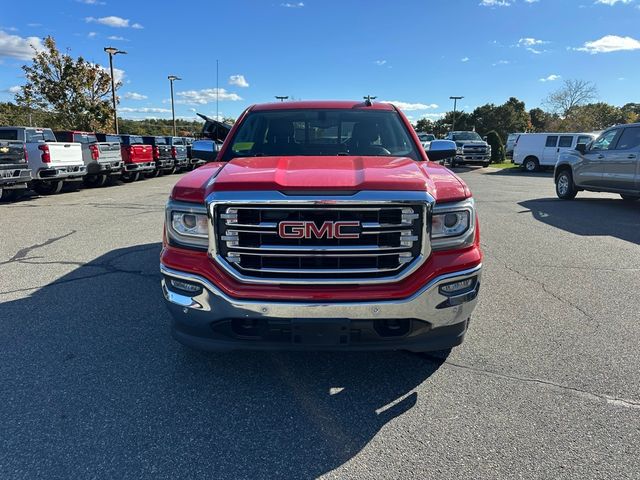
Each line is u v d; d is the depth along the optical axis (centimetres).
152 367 323
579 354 343
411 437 250
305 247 258
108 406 278
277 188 257
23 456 235
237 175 275
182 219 278
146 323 396
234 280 264
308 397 289
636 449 239
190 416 269
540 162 2491
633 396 288
